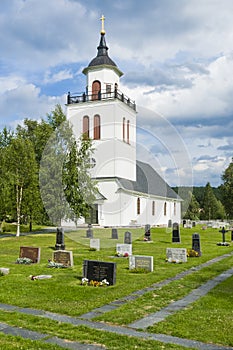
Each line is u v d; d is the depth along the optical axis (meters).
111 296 9.73
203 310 8.45
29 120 38.34
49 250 20.88
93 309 8.59
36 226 38.56
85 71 40.22
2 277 12.47
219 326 7.32
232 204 54.91
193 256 18.02
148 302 9.16
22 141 31.08
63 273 13.29
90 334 6.83
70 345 6.32
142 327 7.26
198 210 64.69
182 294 10.02
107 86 39.28
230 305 8.97
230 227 45.91
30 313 8.32
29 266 14.90
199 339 6.62
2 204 29.72
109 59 40.00
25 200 30.17
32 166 30.12
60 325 7.36
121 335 6.76
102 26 41.16
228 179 55.16
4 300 9.38
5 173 29.94
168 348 6.17
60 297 9.73
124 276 12.64
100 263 11.42
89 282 11.30
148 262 13.63
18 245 23.61
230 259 17.45
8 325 7.35
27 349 6.08
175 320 7.64
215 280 12.09
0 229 33.03
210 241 27.75
